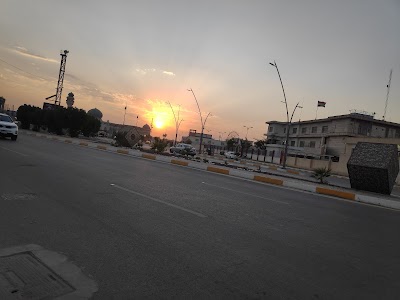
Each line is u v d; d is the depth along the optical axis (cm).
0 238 418
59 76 7312
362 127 5369
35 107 6588
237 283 362
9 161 1134
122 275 352
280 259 453
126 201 704
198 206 745
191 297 320
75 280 331
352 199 1320
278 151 6775
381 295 374
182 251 440
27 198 632
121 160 1791
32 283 317
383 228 767
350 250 538
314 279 397
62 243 423
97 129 6538
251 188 1259
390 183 1692
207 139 13088
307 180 2114
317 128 6278
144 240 467
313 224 706
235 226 602
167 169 1605
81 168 1173
